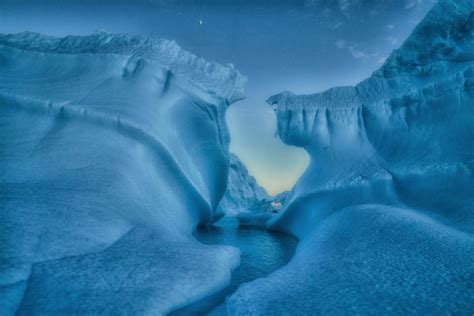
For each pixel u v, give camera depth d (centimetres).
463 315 318
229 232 1340
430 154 871
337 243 613
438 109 945
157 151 805
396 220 609
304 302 394
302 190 1154
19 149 641
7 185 522
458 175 746
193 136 1099
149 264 438
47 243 398
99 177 616
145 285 387
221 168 1323
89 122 730
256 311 384
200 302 431
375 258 491
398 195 861
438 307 336
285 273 540
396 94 1070
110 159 679
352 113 1142
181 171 878
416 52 1028
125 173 675
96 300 334
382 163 981
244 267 683
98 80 840
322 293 414
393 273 432
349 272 464
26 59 852
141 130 762
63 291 336
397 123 1041
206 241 1081
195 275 455
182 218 875
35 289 331
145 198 691
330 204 988
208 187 1242
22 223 410
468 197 695
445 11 921
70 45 940
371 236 577
